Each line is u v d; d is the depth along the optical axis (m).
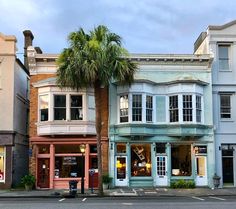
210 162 32.69
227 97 33.91
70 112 31.83
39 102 32.06
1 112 31.78
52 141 31.83
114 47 26.75
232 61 33.91
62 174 31.89
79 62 26.19
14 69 32.44
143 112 32.03
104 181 31.36
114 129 32.44
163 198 23.69
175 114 32.59
